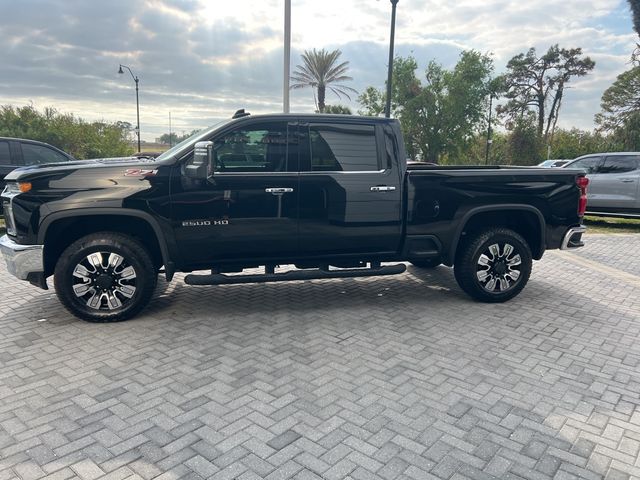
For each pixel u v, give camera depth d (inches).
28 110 1422.2
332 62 1553.9
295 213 200.2
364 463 109.3
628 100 1772.9
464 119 1784.0
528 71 2454.5
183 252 195.8
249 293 242.8
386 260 220.2
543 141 1990.7
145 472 105.5
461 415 129.6
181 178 190.4
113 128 1530.5
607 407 134.6
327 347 174.4
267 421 125.8
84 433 119.8
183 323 198.2
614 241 413.7
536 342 180.2
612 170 488.1
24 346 173.2
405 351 171.2
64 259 189.5
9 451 112.3
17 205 183.9
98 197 185.6
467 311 216.4
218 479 103.4
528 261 225.5
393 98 1804.9
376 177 206.5
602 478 105.3
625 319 207.2
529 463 110.1
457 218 216.7
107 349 171.2
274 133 198.7
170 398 137.3
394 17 743.1
